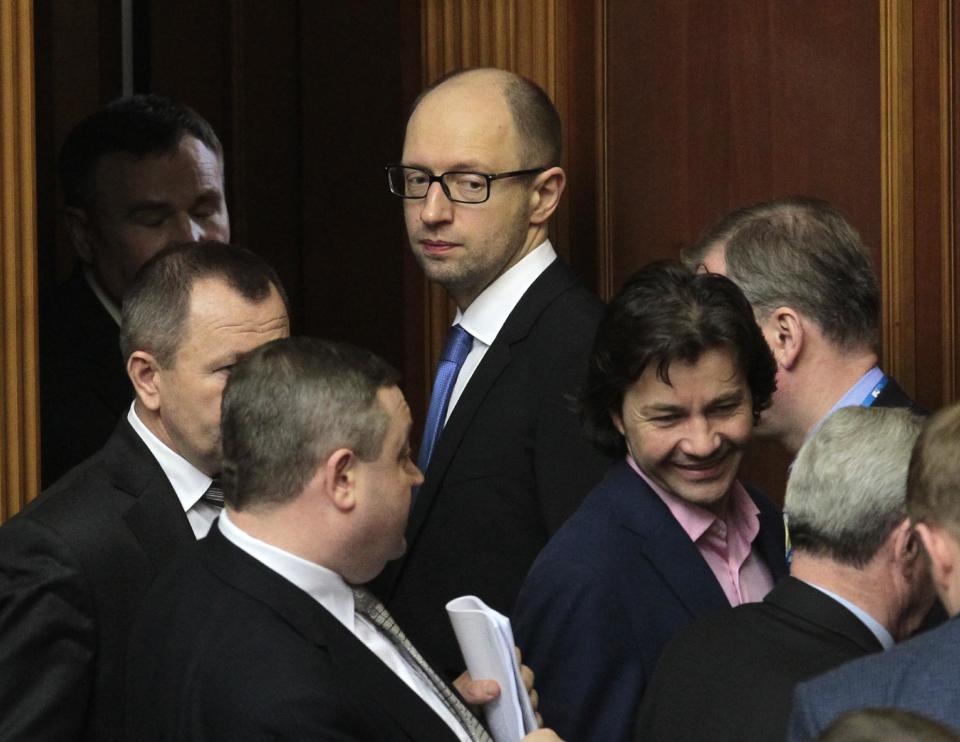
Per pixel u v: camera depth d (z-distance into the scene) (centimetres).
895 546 893
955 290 1418
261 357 921
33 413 1233
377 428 909
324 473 898
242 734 830
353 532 909
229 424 916
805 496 915
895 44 1421
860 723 503
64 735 999
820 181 1473
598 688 1024
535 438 1275
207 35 1891
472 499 1280
